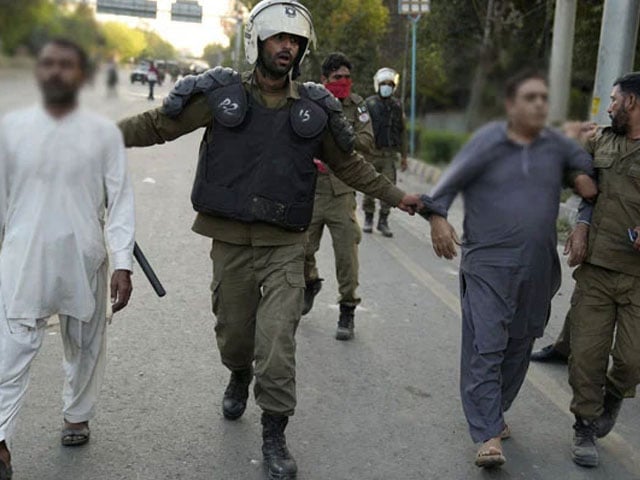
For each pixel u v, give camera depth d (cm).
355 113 525
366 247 827
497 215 330
